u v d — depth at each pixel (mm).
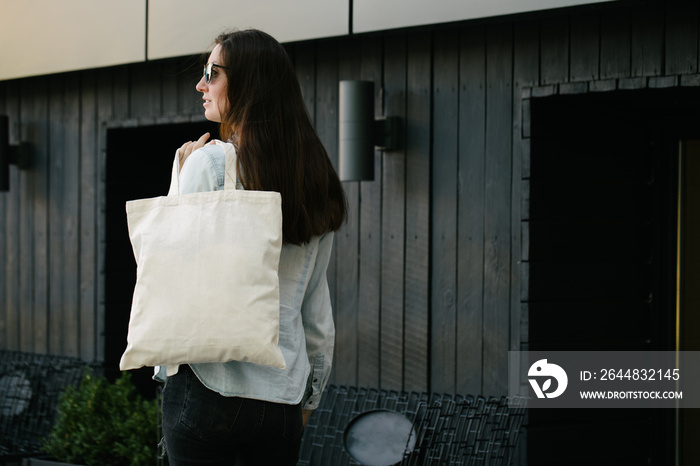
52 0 5473
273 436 1730
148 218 1652
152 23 5012
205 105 1873
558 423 4156
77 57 5367
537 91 3994
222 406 1649
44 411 5770
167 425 1690
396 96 4523
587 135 4219
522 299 4039
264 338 1587
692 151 4422
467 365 4285
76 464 4859
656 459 4418
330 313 1928
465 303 4297
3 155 6199
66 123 6102
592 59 3852
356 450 4375
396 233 4520
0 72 5746
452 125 4340
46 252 6223
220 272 1592
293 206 1738
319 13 4375
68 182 6094
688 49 3561
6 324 6477
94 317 5938
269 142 1726
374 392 4531
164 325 1582
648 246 4469
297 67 4934
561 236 4129
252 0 4602
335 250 4773
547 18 4000
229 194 1639
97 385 5098
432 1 3986
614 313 4324
